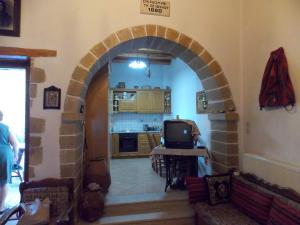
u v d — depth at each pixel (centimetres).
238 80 326
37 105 268
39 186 250
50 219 229
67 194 249
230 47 326
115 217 300
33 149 265
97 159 368
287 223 195
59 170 269
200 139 438
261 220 230
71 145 271
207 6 320
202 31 318
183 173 383
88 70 281
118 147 712
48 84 271
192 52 317
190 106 511
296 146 234
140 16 300
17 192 396
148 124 782
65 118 267
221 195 288
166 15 307
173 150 370
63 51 276
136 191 369
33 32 270
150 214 311
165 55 641
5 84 349
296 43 232
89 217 284
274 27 262
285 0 246
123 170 532
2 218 202
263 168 271
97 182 344
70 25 279
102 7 289
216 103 343
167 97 757
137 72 775
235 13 328
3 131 326
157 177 463
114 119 759
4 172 322
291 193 223
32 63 269
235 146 320
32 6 272
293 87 236
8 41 264
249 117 308
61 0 279
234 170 313
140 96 747
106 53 293
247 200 255
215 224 237
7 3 265
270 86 260
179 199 332
